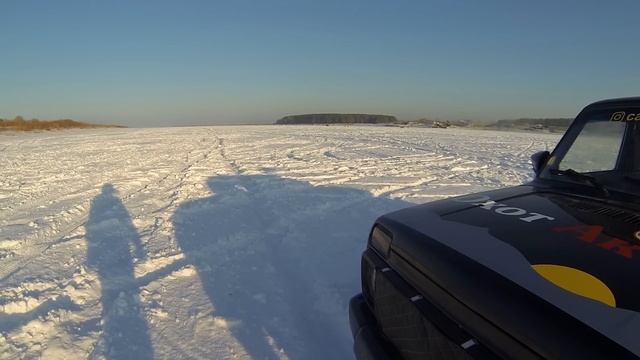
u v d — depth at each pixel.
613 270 1.27
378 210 5.96
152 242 4.59
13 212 6.23
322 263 3.96
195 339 2.72
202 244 4.50
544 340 1.11
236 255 4.18
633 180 2.02
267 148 16.34
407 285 1.69
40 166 11.52
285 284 3.52
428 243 1.66
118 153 14.84
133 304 3.17
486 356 1.24
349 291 3.35
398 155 13.42
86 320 2.96
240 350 2.60
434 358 1.45
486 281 1.34
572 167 2.33
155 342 2.69
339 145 17.70
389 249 1.88
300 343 2.67
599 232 1.55
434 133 29.84
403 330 1.66
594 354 1.00
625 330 1.03
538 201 2.01
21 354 2.56
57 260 4.08
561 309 1.15
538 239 1.52
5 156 14.52
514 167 10.58
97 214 5.93
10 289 3.40
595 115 2.39
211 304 3.18
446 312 1.45
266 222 5.38
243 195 7.03
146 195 7.17
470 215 1.86
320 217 5.59
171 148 16.70
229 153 14.40
